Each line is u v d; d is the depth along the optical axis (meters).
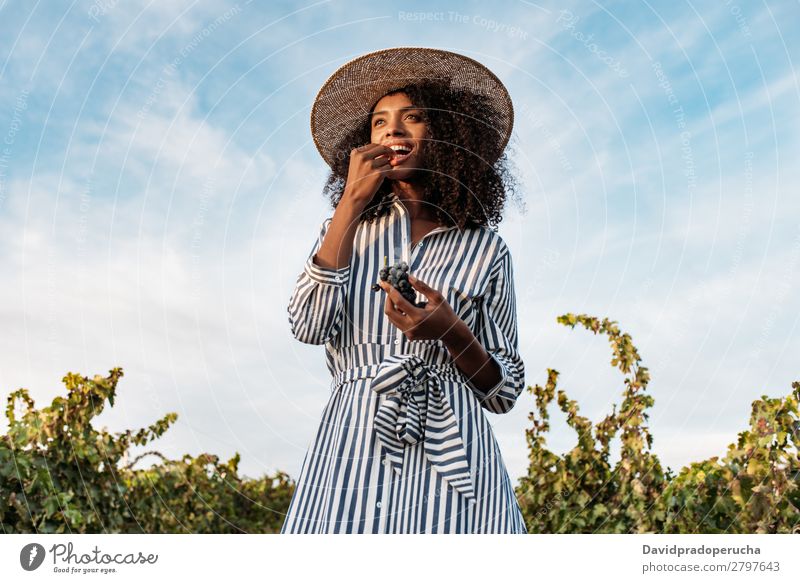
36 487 3.20
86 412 3.29
